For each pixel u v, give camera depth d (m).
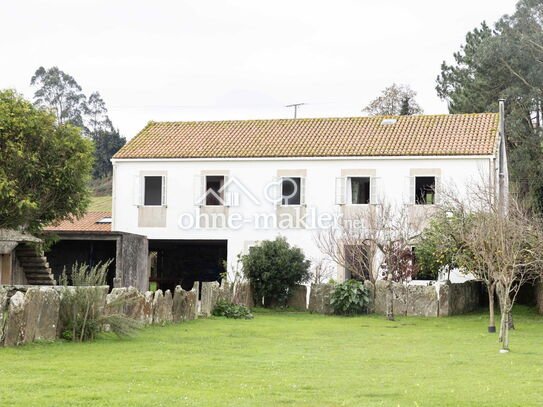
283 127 38.09
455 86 62.03
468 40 61.53
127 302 17.89
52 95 95.75
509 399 10.73
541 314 27.81
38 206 28.31
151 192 36.53
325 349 16.66
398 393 11.14
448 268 28.81
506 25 53.78
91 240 32.97
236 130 38.38
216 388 11.27
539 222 23.77
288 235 34.75
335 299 27.42
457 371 13.44
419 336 20.00
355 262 31.73
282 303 29.42
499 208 23.75
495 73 53.50
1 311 14.77
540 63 51.94
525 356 15.66
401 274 28.30
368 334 20.45
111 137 97.19
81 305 16.39
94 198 82.69
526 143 51.16
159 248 40.12
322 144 35.47
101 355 14.40
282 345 17.28
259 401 10.30
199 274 39.97
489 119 36.00
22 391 10.53
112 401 10.00
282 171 35.03
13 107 28.39
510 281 17.67
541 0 53.03
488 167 32.41
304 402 10.33
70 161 28.80
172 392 10.78
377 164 33.88
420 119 36.97
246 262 29.19
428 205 32.28
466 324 24.34
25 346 14.88
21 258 30.88
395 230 29.56
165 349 15.70
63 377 11.77
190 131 38.81
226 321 23.72
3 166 27.80
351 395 10.94
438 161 33.09
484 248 19.50
